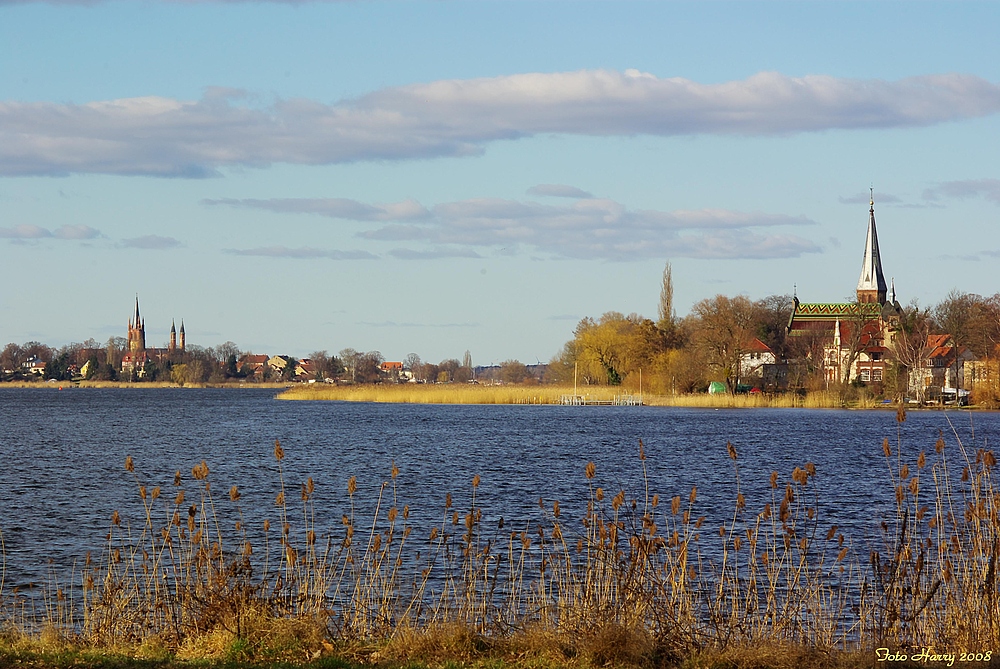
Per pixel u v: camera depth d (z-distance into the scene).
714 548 25.84
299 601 16.12
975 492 15.94
